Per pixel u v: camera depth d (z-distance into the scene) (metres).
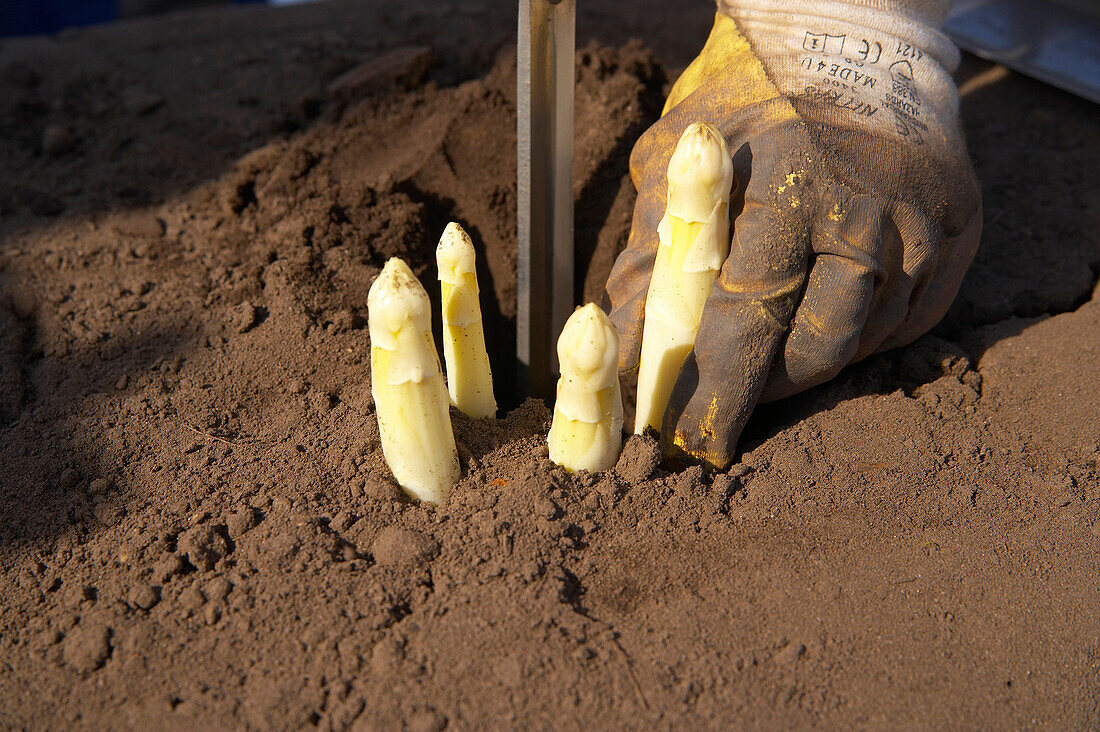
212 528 0.48
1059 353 0.55
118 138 0.70
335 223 0.61
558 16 0.51
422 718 0.42
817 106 0.47
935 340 0.56
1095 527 0.48
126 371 0.55
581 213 0.62
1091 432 0.52
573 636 0.44
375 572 0.46
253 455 0.51
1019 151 0.70
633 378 0.52
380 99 0.68
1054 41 0.76
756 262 0.46
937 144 0.48
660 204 0.50
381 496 0.48
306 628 0.45
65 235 0.63
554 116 0.53
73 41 0.82
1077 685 0.44
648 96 0.66
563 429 0.47
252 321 0.57
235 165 0.67
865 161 0.47
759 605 0.45
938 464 0.50
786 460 0.49
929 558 0.47
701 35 0.80
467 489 0.48
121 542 0.48
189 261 0.61
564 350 0.45
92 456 0.51
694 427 0.48
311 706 0.43
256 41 0.80
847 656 0.44
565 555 0.46
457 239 0.47
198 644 0.45
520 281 0.56
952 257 0.51
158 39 0.81
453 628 0.44
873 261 0.47
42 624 0.46
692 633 0.45
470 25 0.80
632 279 0.51
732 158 0.48
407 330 0.44
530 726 0.42
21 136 0.70
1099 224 0.64
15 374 0.55
